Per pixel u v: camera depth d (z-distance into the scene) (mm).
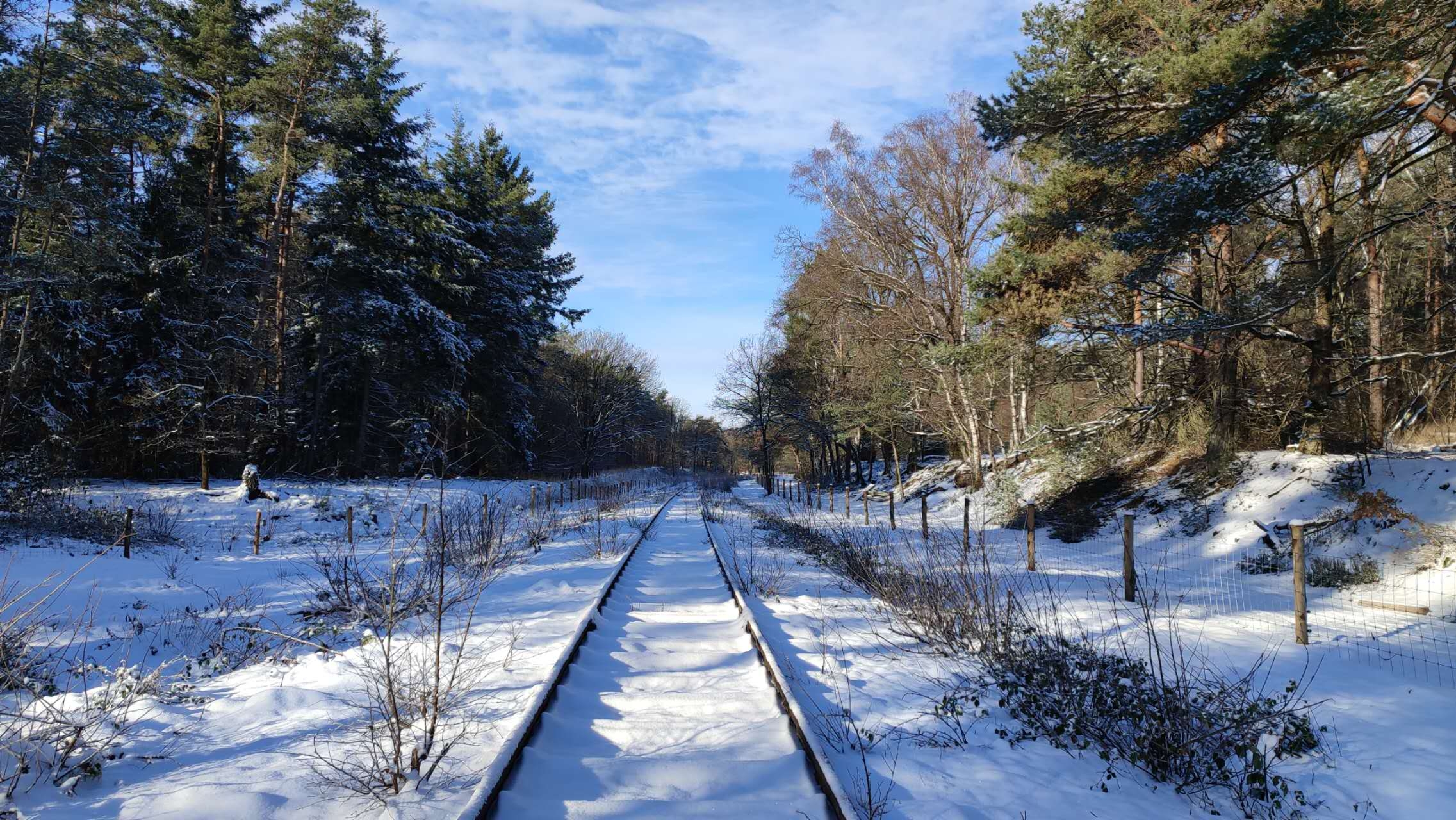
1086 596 10422
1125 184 15531
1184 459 20266
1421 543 11367
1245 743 4629
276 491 24625
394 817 3621
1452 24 9727
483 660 6590
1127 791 4191
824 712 5230
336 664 6527
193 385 25109
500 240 42906
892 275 30750
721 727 4824
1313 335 17562
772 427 55219
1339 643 7621
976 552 14422
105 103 21812
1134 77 13328
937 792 4023
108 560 13461
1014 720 5316
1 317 21281
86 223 21469
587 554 15055
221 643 7938
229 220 30484
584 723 4883
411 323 31672
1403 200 17266
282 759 4449
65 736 4449
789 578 11773
